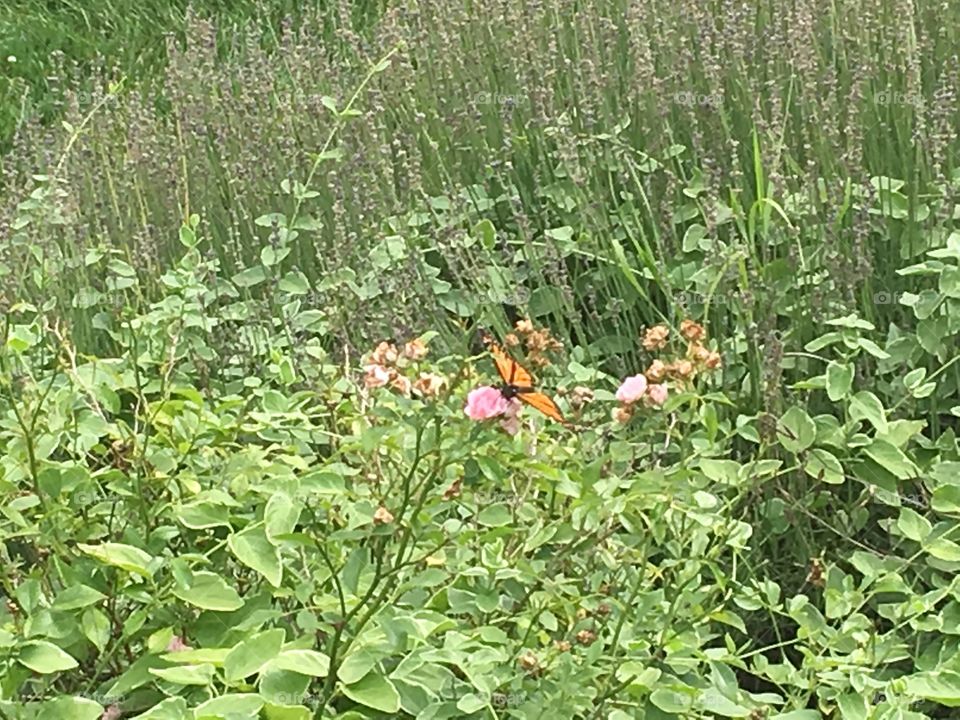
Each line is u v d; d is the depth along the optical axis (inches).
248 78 175.9
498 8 166.1
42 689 88.5
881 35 147.9
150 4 253.9
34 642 83.0
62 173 149.2
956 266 115.2
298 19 242.8
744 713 86.7
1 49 238.5
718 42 148.9
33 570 94.7
